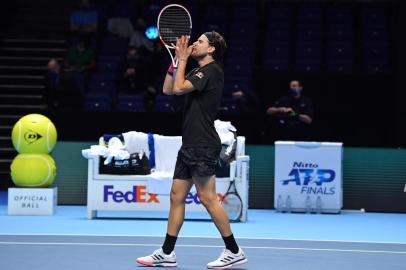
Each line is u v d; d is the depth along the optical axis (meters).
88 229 19.97
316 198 24.45
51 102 31.11
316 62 34.41
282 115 27.22
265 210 25.23
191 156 14.01
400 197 25.17
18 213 22.83
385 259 15.84
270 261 15.36
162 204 21.94
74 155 25.67
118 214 23.42
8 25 38.81
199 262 15.07
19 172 22.75
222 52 14.40
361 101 31.95
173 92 13.88
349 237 19.31
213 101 14.12
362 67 33.97
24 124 22.77
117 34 36.56
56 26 38.81
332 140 31.97
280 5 39.06
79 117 28.27
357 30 37.41
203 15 38.00
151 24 35.44
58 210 24.22
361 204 25.36
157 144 22.70
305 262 15.30
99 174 22.08
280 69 34.00
